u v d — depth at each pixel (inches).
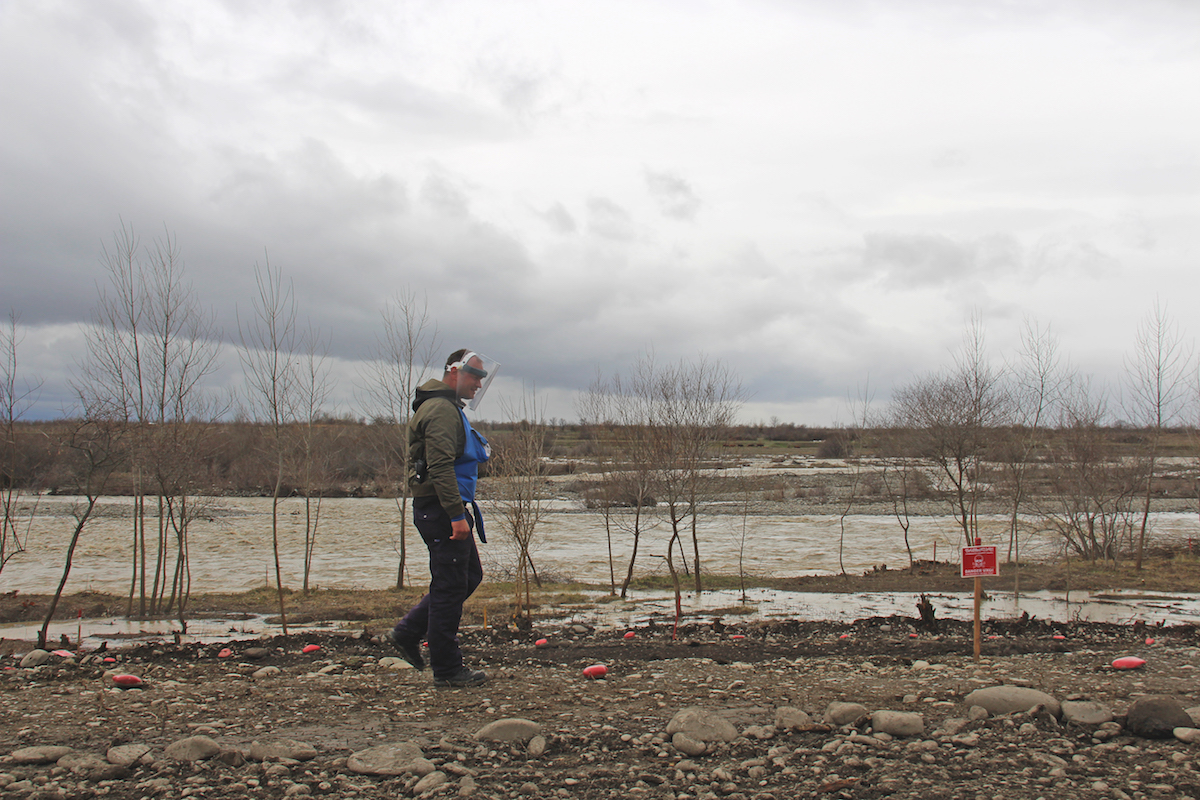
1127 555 1048.8
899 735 181.0
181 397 660.7
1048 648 399.5
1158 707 179.8
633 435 819.4
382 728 191.9
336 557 1147.3
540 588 808.9
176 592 714.8
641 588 826.2
